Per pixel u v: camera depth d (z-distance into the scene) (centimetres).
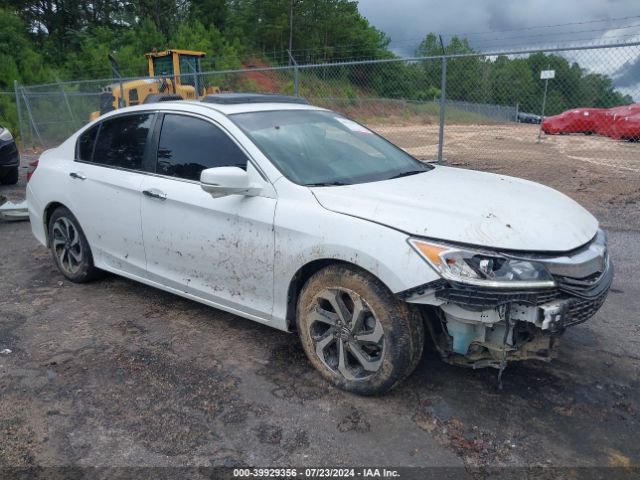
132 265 455
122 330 427
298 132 409
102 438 298
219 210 375
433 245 289
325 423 309
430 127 2059
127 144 459
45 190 523
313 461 279
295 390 341
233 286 382
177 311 462
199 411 321
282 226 343
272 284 358
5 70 2559
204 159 398
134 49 3541
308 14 5000
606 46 771
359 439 296
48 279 545
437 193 343
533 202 343
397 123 2078
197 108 418
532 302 279
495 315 284
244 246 366
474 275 279
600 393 337
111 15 4384
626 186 986
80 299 491
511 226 300
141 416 317
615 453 284
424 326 330
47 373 364
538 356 311
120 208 448
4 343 408
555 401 329
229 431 303
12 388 347
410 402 327
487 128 2036
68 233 517
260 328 428
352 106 1939
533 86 1285
